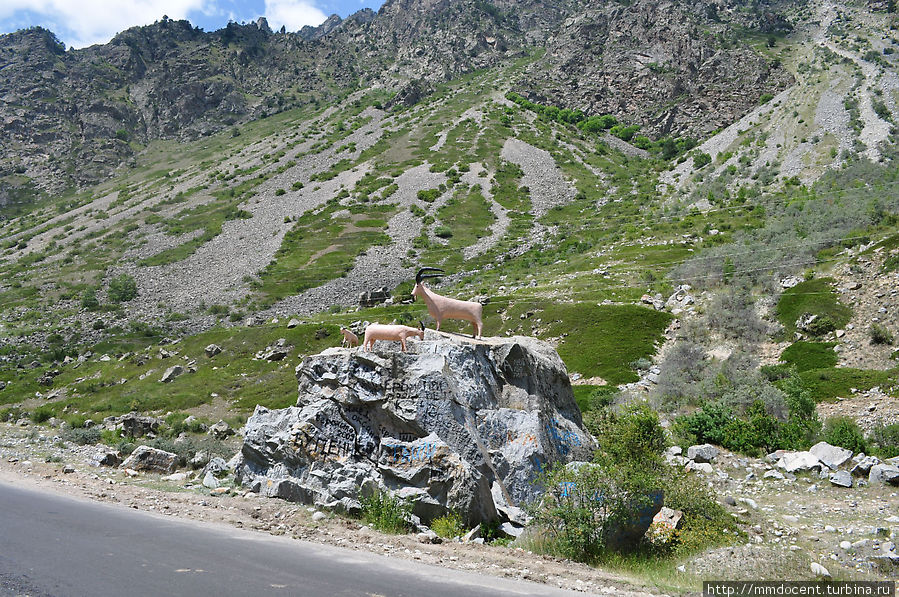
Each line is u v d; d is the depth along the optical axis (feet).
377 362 52.44
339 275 323.78
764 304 170.09
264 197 494.59
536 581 32.76
